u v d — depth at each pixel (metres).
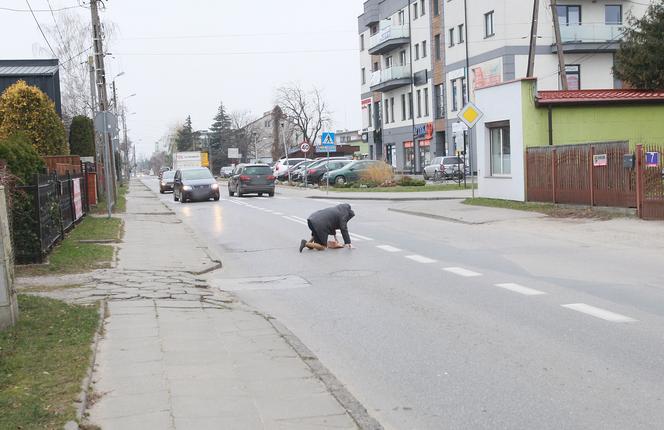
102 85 30.33
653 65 25.84
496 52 46.09
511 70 45.09
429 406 5.11
